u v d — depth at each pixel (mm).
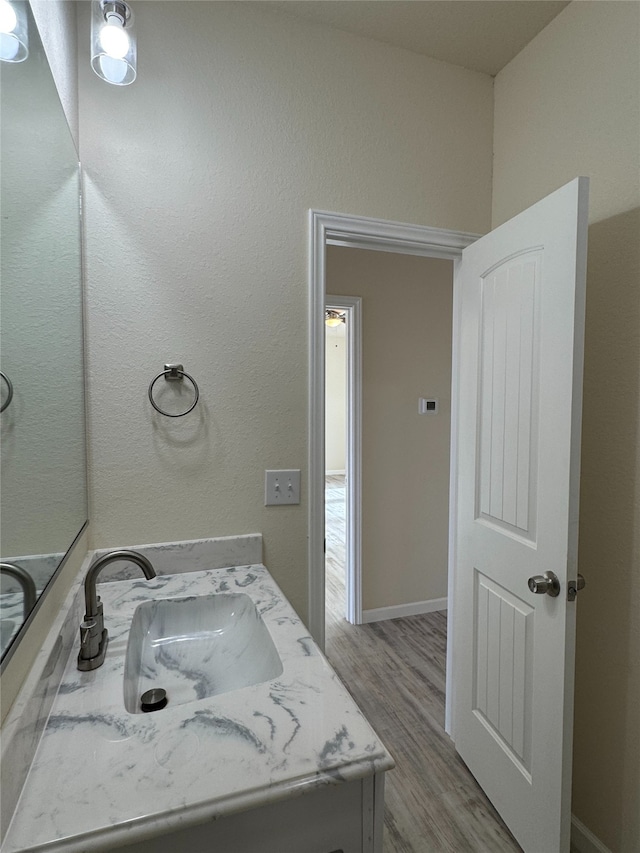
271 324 1441
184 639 1165
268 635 985
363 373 2789
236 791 588
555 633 1206
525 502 1338
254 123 1411
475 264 1599
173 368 1329
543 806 1241
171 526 1365
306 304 1480
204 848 600
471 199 1720
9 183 673
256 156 1416
